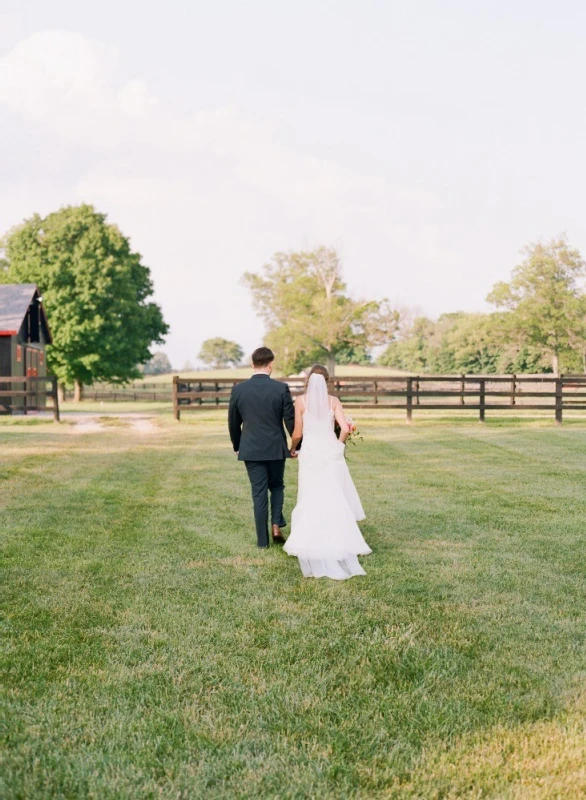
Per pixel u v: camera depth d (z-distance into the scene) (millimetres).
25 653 3900
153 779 2744
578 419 21047
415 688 3506
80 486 9383
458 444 14383
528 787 2689
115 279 44438
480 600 4812
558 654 3904
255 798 2627
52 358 43969
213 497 8656
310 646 4012
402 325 52562
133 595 4918
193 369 154625
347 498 6312
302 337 51781
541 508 7930
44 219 45750
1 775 2764
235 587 5102
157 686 3512
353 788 2697
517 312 53000
